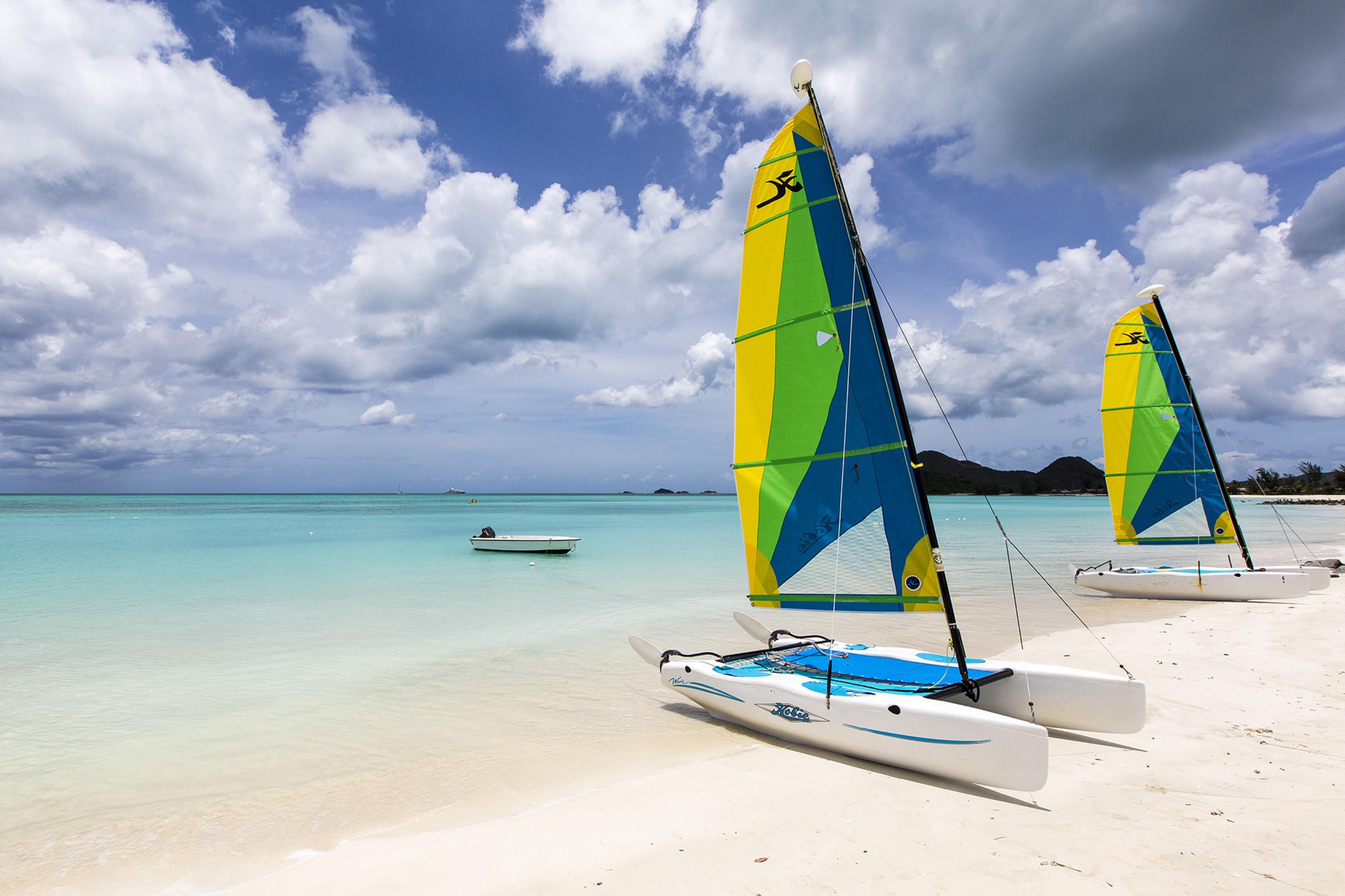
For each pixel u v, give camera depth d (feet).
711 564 79.30
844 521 22.74
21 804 18.69
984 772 17.10
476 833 15.93
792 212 23.85
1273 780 17.52
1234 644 33.83
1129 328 54.60
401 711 26.55
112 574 66.18
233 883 14.52
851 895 12.57
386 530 136.26
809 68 22.72
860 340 22.27
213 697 28.50
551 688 29.78
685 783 18.56
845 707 20.11
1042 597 53.57
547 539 88.02
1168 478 52.80
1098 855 13.80
